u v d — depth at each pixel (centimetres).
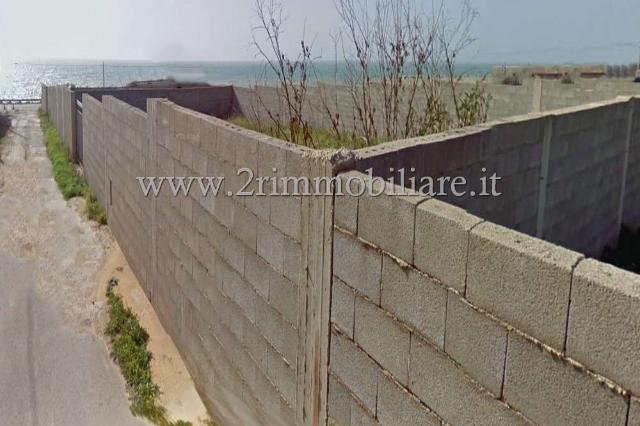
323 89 780
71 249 739
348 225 222
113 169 739
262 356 309
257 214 304
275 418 298
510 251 152
